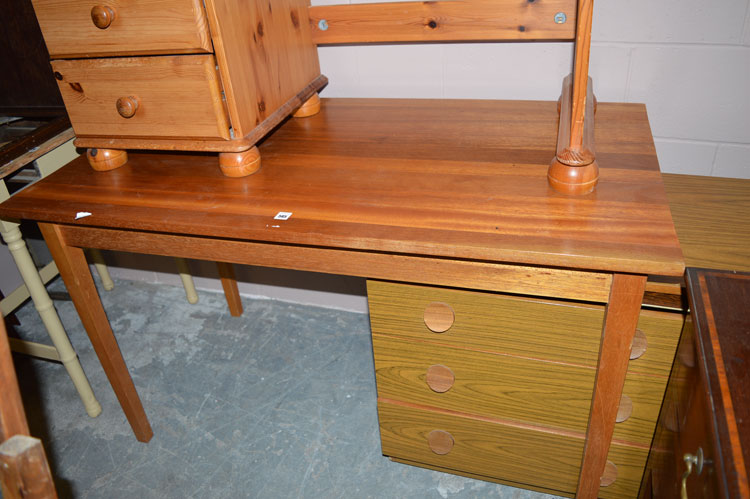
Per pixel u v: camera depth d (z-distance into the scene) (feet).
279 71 4.02
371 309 3.58
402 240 2.91
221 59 3.37
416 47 4.74
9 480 1.72
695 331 2.53
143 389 5.61
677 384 3.03
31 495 1.74
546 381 3.50
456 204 3.18
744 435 2.06
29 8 4.77
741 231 3.51
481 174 3.46
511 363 3.50
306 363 5.76
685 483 2.58
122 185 3.85
